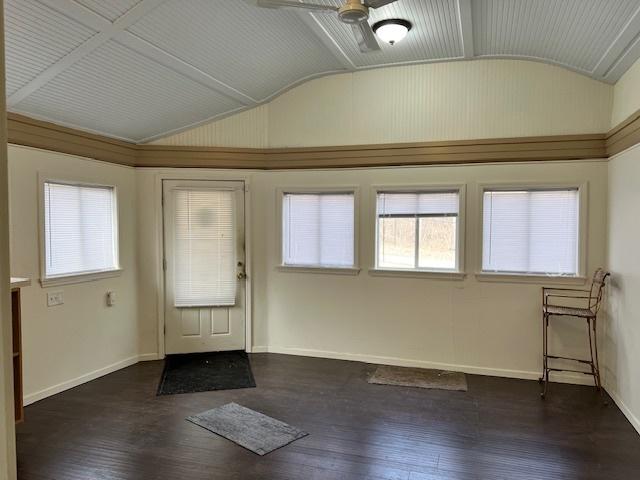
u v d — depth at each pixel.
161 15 2.90
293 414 3.53
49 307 3.83
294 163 4.90
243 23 3.26
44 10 2.61
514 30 3.55
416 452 2.95
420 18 3.38
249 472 2.71
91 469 2.73
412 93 4.54
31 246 3.67
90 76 3.39
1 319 0.81
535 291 4.27
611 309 3.88
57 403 3.70
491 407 3.66
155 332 4.91
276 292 5.08
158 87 3.84
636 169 3.32
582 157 4.09
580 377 4.18
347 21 2.61
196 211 4.92
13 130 3.50
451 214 4.51
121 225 4.61
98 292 4.34
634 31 2.97
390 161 4.62
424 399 3.82
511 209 4.33
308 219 4.96
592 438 3.13
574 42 3.49
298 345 5.04
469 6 3.14
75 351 4.09
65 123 3.91
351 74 4.71
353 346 4.86
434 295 4.57
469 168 4.41
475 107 4.37
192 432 3.21
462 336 4.51
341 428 3.29
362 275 4.80
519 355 4.34
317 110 4.82
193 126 4.80
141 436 3.15
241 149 4.94
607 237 4.01
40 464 2.78
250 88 4.41
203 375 4.39
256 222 5.04
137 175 4.81
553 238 4.23
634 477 2.66
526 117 4.24
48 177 3.80
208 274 4.98
